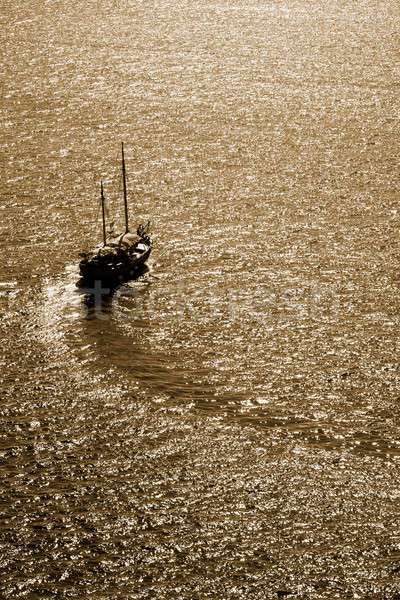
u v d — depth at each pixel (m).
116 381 104.56
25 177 160.75
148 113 195.12
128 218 145.25
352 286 124.69
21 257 131.75
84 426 97.19
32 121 189.38
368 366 107.19
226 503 87.00
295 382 104.62
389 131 183.25
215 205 150.38
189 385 104.06
